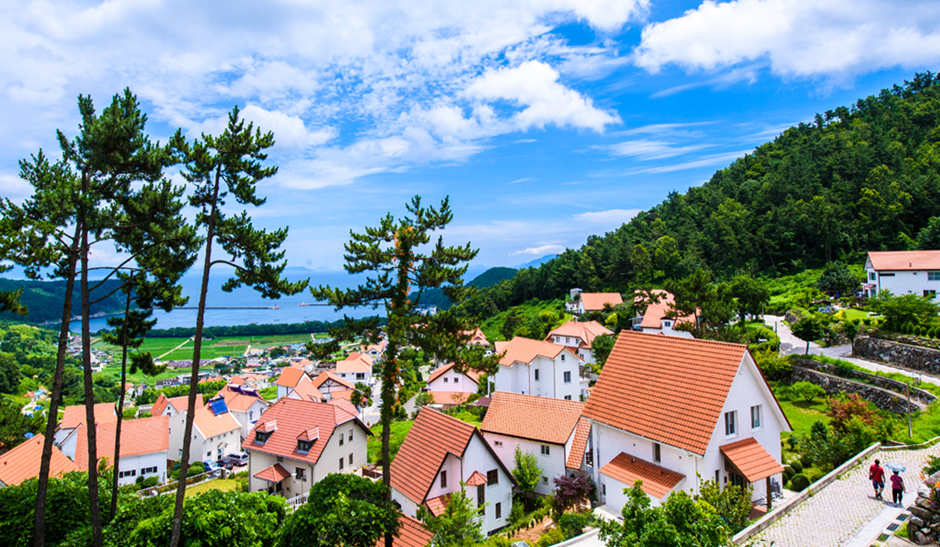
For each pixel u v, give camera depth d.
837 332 58.69
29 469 34.06
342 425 45.69
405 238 23.86
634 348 32.06
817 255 111.81
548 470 34.25
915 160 128.25
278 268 22.92
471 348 24.36
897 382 41.59
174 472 57.72
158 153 21.95
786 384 51.19
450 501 25.73
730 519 21.33
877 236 107.00
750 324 75.44
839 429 32.41
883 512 22.33
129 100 21.38
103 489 25.23
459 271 24.03
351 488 22.41
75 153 20.78
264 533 22.55
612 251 139.88
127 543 20.45
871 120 164.00
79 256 20.70
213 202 22.16
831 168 132.50
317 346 23.92
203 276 21.50
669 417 26.56
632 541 14.61
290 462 43.69
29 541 20.77
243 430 76.00
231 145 21.78
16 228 19.50
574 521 24.83
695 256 123.88
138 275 23.95
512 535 27.36
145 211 21.14
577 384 63.88
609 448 29.58
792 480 28.33
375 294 24.11
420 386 79.00
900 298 53.25
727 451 24.73
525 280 158.12
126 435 57.16
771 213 120.69
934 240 96.75
